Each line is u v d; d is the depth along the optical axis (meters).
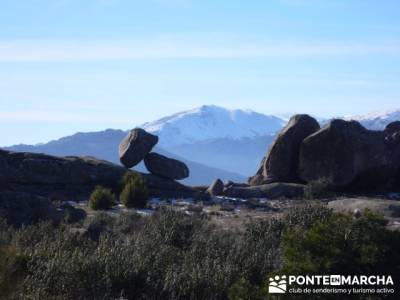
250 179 57.69
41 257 17.38
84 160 52.38
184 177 54.78
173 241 23.22
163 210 32.88
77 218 33.69
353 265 13.70
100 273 16.11
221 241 22.08
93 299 15.25
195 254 19.69
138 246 19.16
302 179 53.75
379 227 14.38
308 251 14.09
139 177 45.62
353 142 51.34
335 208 34.59
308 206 27.05
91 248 20.09
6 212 29.95
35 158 49.88
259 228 25.00
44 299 14.33
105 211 39.44
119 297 15.48
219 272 16.91
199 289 16.00
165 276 16.48
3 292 12.65
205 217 34.44
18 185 47.97
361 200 35.25
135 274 16.23
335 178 51.41
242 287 14.23
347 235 14.15
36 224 28.81
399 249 14.09
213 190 52.44
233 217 36.41
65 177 49.62
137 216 32.03
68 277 15.70
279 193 50.84
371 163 51.84
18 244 21.16
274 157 55.72
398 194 52.00
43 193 47.69
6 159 48.78
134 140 54.47
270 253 19.55
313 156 53.03
